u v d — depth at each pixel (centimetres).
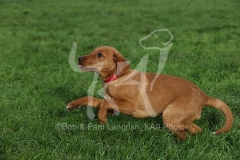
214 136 482
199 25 1614
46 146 459
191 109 486
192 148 454
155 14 2041
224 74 815
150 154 446
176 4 2617
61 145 460
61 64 884
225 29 1516
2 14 2006
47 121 525
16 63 873
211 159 431
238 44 1196
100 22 1738
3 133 482
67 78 748
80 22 1734
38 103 595
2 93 643
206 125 525
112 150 451
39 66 873
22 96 627
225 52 1048
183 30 1487
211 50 1085
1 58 935
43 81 724
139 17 1917
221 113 551
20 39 1256
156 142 470
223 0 2886
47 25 1641
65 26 1611
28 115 546
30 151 444
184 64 884
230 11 2184
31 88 677
